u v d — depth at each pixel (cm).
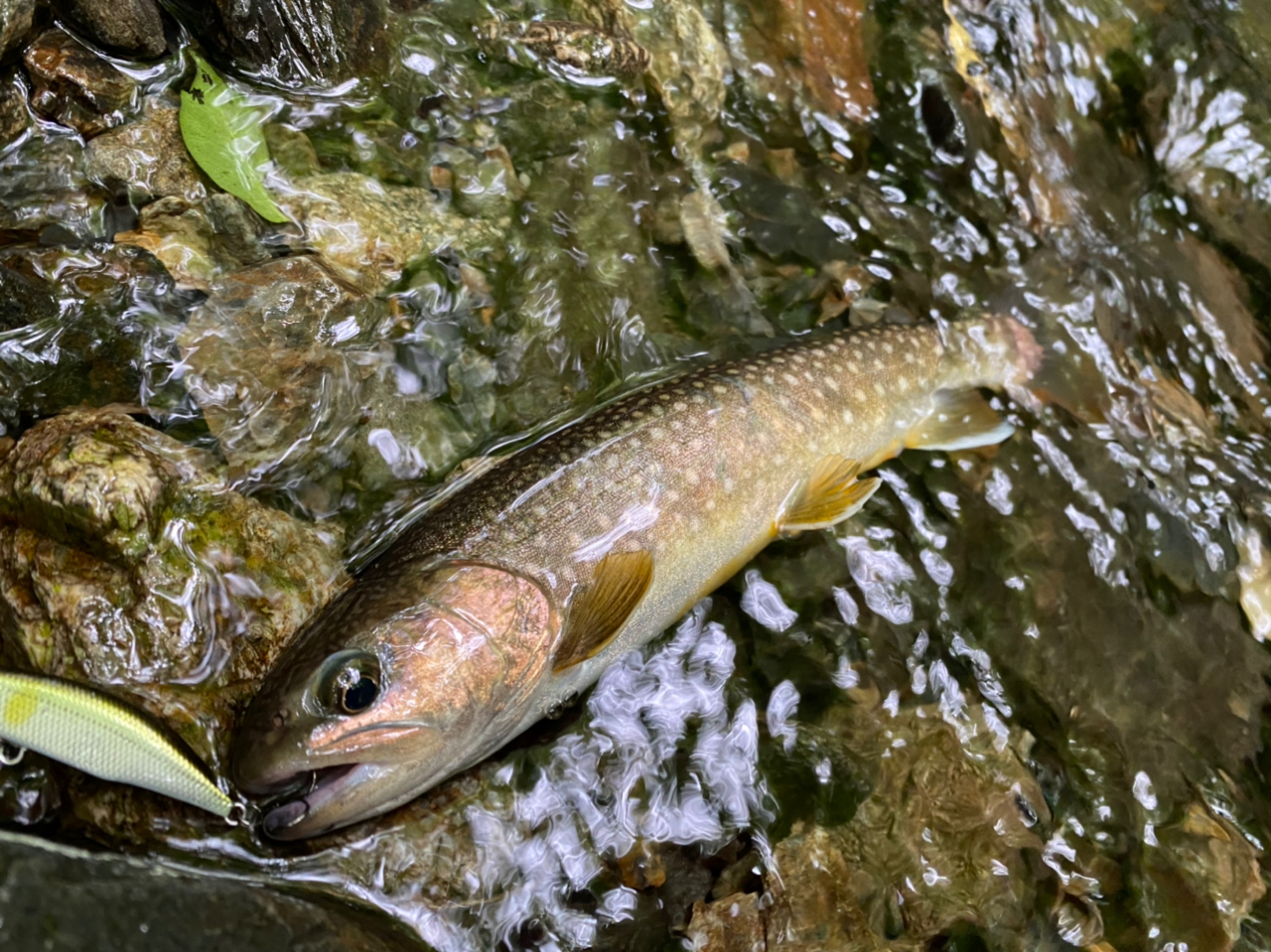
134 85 29
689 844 25
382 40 33
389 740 22
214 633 23
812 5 38
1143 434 33
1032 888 26
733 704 27
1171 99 39
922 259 35
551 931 24
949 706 28
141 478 23
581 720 26
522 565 24
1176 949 26
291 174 30
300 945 20
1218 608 31
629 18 36
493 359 29
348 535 26
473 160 32
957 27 39
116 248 27
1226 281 37
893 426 31
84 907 19
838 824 26
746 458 28
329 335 27
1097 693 29
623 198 33
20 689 20
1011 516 31
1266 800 28
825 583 29
